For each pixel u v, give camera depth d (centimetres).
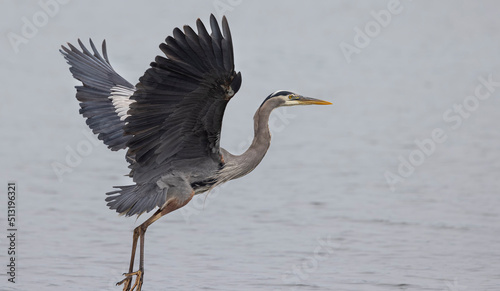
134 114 903
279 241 1282
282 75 2730
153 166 989
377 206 1480
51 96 2369
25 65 2772
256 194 1561
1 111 2173
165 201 1002
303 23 3784
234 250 1241
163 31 3441
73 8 3897
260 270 1147
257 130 1080
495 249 1239
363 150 1892
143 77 861
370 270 1148
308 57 3070
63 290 1045
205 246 1259
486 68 2914
